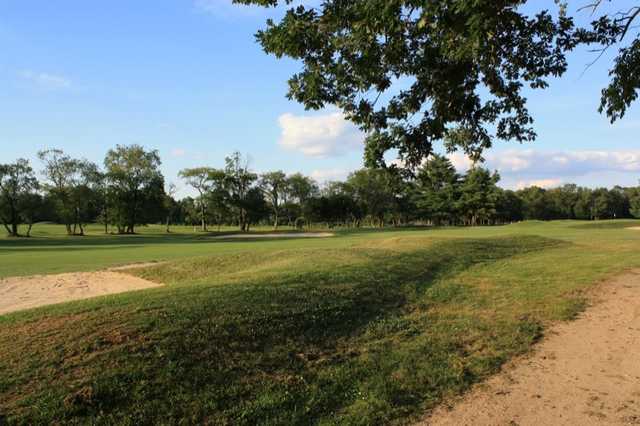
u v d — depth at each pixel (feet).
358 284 35.12
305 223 346.33
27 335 20.84
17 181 229.04
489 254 59.77
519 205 356.38
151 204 268.00
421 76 21.59
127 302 26.37
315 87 21.52
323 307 28.55
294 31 20.01
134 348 19.72
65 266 70.03
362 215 334.65
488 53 20.42
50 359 18.47
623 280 41.78
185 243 143.74
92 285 52.95
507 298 35.14
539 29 21.07
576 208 358.23
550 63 22.21
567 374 20.67
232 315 24.71
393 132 22.34
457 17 16.55
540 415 16.84
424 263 48.67
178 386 17.92
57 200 241.55
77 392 16.52
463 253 58.08
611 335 26.03
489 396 18.60
